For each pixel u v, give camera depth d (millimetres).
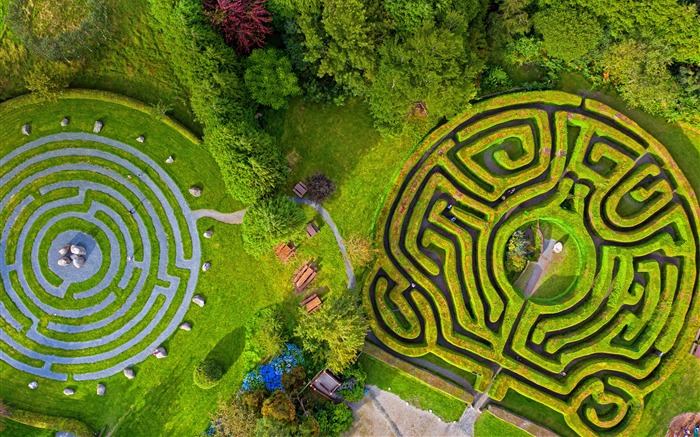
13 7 41781
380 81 37688
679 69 41000
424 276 42531
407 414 42812
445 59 36469
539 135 43406
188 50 36719
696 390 42812
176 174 43750
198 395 42781
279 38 42812
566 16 39031
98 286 43281
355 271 43188
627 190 42812
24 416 42062
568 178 43094
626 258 42344
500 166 43750
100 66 43281
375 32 37938
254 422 38812
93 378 42906
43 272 43125
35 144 43156
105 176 43562
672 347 42875
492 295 42281
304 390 42000
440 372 43062
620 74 41500
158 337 43125
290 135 43625
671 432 42562
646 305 42500
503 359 42188
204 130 39719
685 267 42844
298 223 39156
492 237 43438
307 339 40969
